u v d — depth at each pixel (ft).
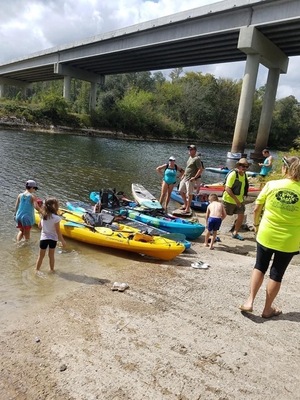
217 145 194.70
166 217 30.19
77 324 13.55
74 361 11.35
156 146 135.13
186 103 216.33
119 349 12.03
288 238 12.41
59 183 45.73
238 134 107.55
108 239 22.98
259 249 13.33
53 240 18.76
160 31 116.57
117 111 176.96
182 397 9.98
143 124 181.16
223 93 226.58
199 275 19.21
